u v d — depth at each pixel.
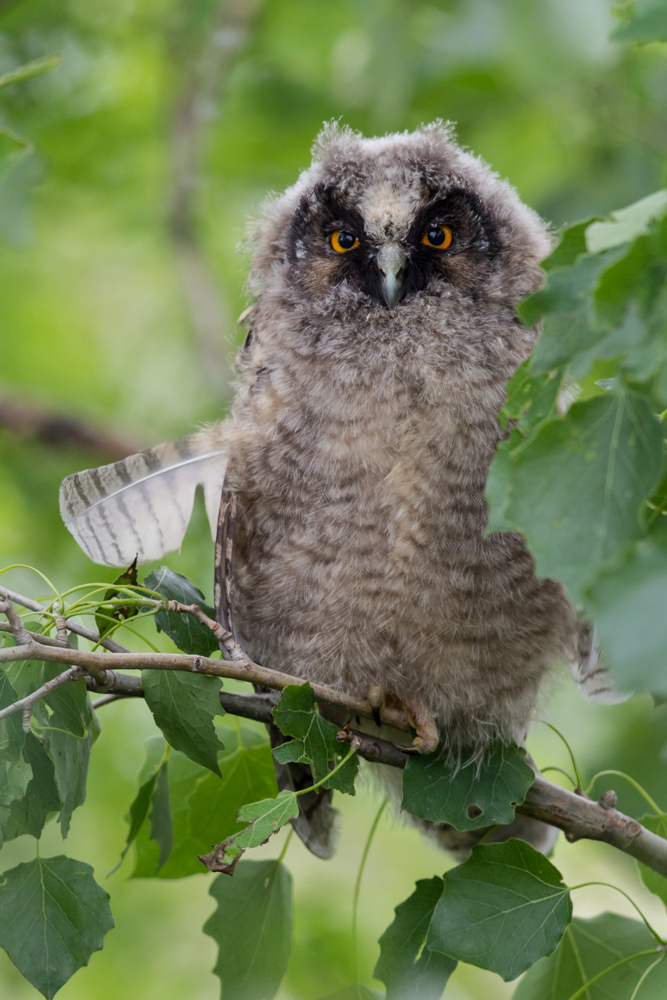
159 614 5.75
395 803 7.68
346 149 7.92
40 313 15.30
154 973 11.13
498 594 6.84
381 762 6.45
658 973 5.70
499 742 6.46
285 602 7.25
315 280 7.53
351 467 6.90
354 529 6.90
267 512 7.17
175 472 7.23
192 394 15.05
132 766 10.96
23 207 4.72
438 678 7.05
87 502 7.07
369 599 6.96
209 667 5.35
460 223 7.47
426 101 12.23
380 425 6.92
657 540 3.41
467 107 12.34
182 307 15.24
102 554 7.11
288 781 6.85
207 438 7.38
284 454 7.07
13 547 12.71
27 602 5.54
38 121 13.12
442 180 7.57
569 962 6.16
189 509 7.23
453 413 6.91
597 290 3.54
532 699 7.26
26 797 5.23
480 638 6.94
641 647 3.26
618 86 11.96
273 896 6.51
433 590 6.86
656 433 3.72
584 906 11.59
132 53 13.46
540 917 5.44
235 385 7.98
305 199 7.83
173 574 6.18
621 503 3.69
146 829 6.62
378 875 12.30
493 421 6.96
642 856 6.25
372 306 7.33
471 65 10.85
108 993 10.98
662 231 3.43
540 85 10.48
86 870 5.41
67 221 14.69
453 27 10.45
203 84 13.25
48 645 5.11
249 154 13.83
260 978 6.41
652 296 3.55
